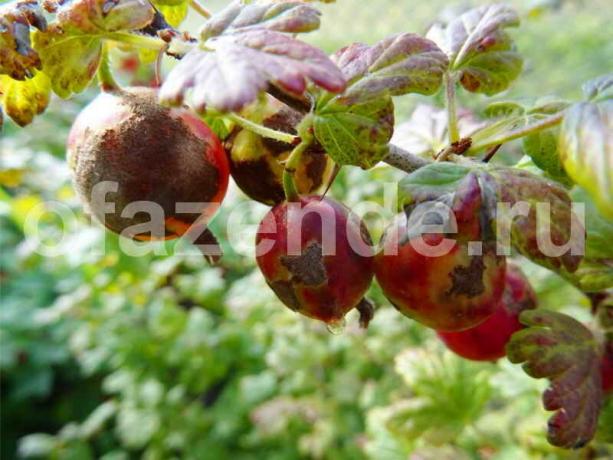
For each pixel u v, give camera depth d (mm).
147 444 360
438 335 110
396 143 116
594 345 96
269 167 86
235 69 65
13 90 93
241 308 318
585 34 475
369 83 77
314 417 282
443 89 113
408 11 464
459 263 78
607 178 60
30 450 328
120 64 349
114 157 81
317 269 77
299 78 64
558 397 92
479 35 101
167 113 82
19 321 365
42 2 82
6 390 386
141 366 335
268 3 74
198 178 83
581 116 66
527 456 138
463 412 150
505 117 95
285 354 290
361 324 87
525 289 106
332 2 110
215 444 321
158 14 88
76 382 396
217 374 329
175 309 335
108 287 337
